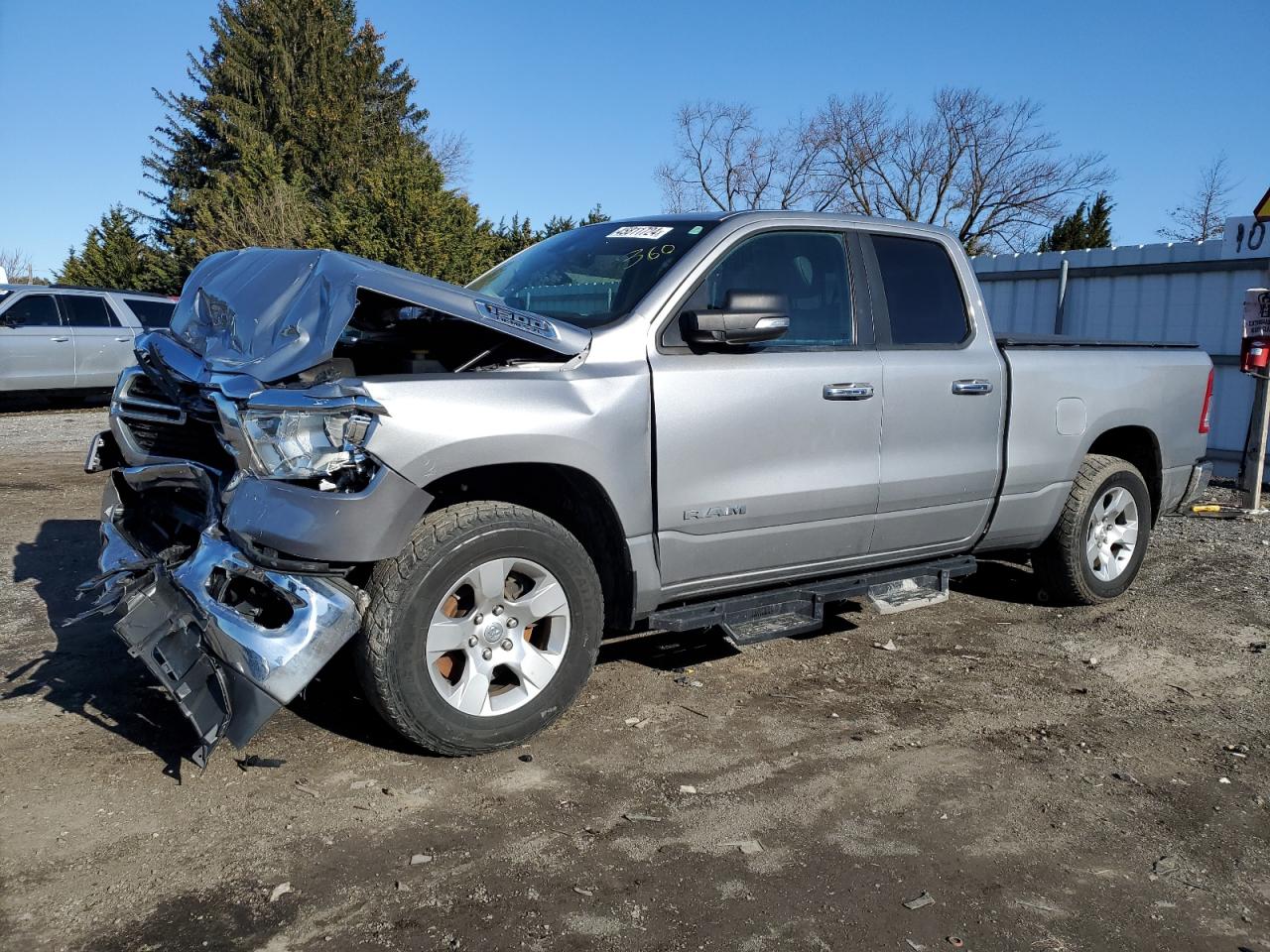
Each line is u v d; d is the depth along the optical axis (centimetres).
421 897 276
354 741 373
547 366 368
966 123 4509
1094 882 297
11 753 354
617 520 378
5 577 575
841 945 262
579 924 266
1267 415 865
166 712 392
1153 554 716
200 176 4553
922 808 338
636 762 366
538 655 367
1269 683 467
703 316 381
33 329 1506
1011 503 512
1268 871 307
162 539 395
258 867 288
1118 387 554
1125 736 405
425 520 343
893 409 451
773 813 331
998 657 495
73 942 252
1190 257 1014
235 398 323
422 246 2458
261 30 4525
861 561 466
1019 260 1159
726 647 497
